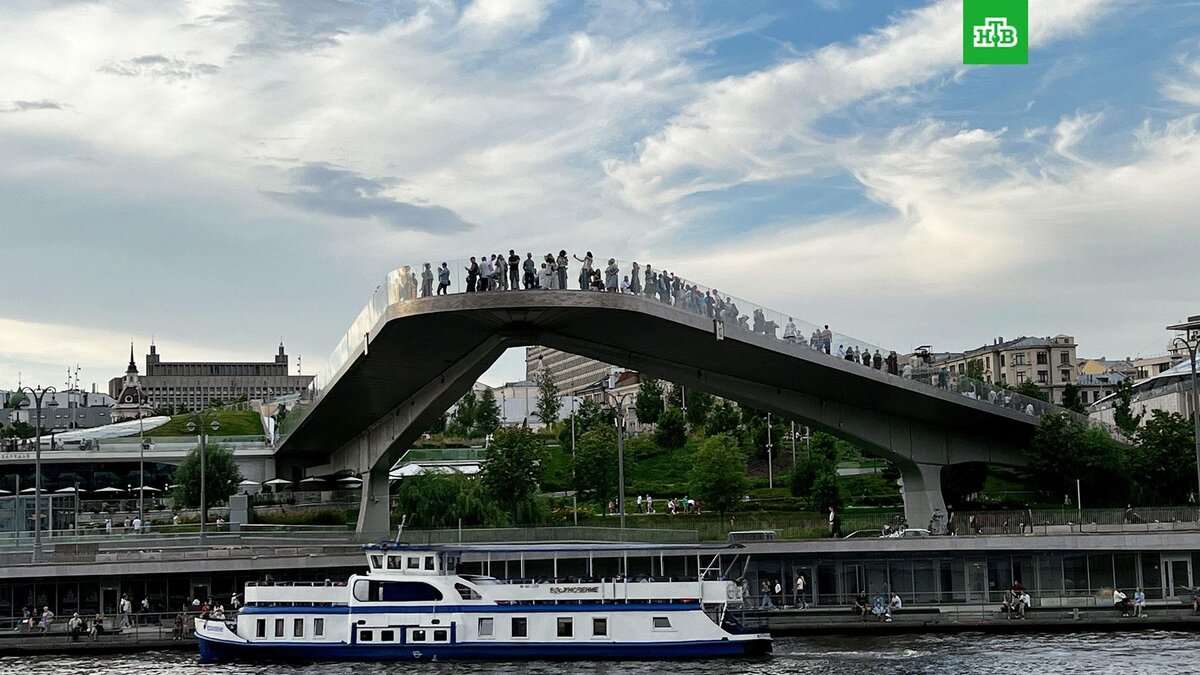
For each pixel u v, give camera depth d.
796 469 99.94
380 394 77.38
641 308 57.84
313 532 69.69
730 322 63.56
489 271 56.41
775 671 47.09
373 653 51.75
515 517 90.81
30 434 170.38
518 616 51.78
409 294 57.38
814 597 62.78
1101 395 188.62
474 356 67.75
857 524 79.62
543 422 163.00
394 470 108.38
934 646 52.19
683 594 51.81
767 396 75.94
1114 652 49.44
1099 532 63.88
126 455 116.75
